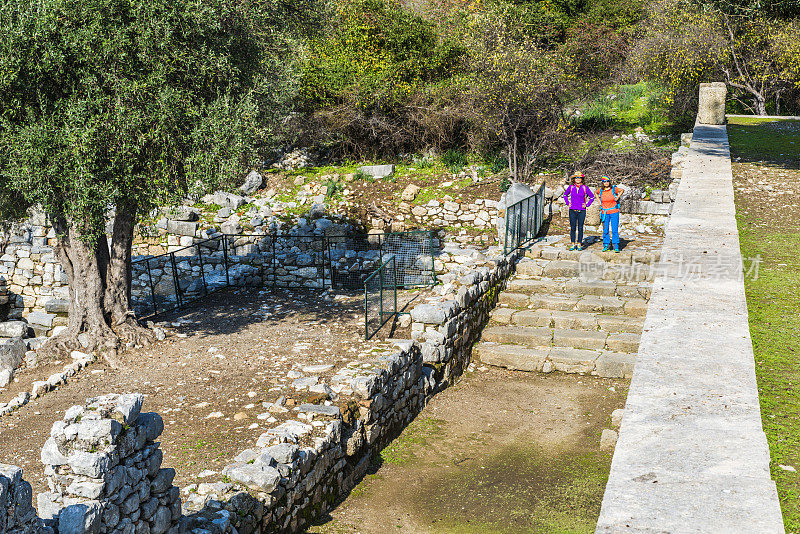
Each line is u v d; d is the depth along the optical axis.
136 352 10.52
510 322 11.93
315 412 7.30
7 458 7.28
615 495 4.09
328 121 24.02
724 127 21.69
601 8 30.16
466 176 22.05
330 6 13.16
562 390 10.07
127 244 10.89
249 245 19.33
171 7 9.30
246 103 10.02
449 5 27.53
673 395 5.38
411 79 24.67
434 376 9.91
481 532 6.41
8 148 8.89
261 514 5.63
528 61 21.00
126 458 4.55
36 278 15.86
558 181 20.72
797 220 12.27
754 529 3.72
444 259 15.06
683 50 22.42
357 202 21.19
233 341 10.86
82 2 8.98
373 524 6.62
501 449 8.30
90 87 9.05
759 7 19.03
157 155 9.58
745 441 4.66
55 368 10.04
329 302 13.23
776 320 7.62
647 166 19.89
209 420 7.74
